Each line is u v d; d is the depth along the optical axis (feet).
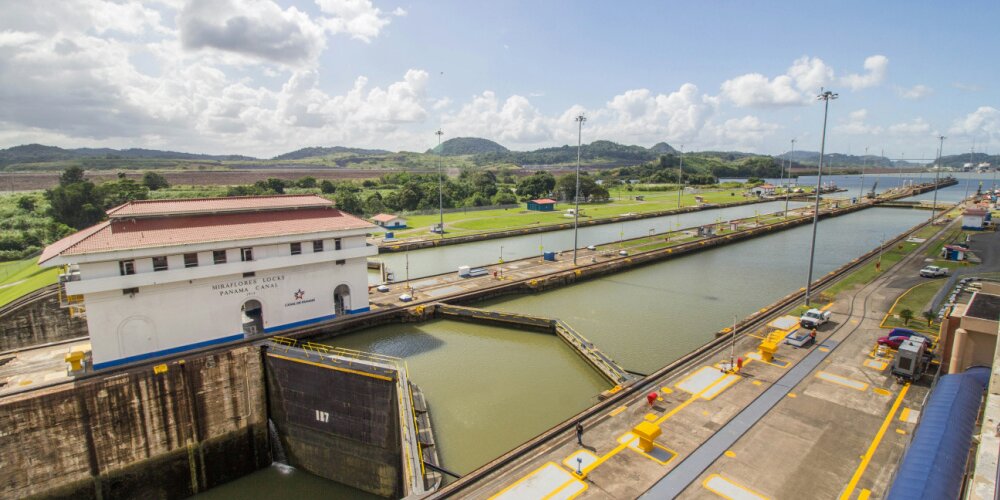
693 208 622.54
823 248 387.14
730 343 168.76
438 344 196.24
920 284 235.61
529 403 152.35
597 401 153.28
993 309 130.82
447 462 123.85
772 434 115.44
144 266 148.15
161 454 141.59
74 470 130.21
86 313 139.74
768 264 331.98
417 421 137.08
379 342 195.83
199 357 146.61
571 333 191.72
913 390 133.39
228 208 174.19
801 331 169.68
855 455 107.24
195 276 155.22
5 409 120.37
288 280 180.96
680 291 266.57
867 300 212.23
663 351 183.93
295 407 154.30
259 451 157.17
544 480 101.81
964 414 92.99
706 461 106.32
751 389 136.36
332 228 188.44
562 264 304.50
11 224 342.64
